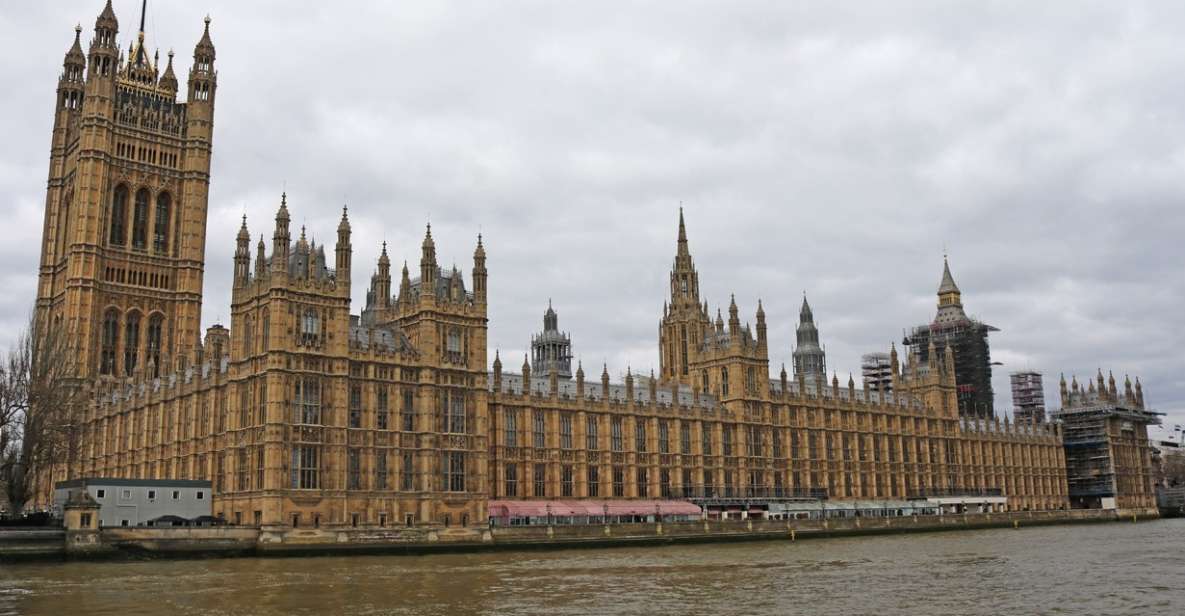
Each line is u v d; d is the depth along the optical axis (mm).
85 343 179500
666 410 162000
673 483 160250
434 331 124438
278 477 108625
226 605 63594
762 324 180125
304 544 107938
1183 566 90562
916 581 79750
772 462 175875
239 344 118250
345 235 119188
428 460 120562
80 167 186625
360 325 132625
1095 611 62219
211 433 122125
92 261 183125
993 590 73312
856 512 184625
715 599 68312
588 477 149250
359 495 115188
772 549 122375
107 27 193375
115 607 62188
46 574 82750
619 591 72500
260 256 116750
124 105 194375
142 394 146250
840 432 189000
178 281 194375
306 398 113188
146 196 195125
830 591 72938
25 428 116188
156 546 100250
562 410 148750
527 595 70000
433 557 108500
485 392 128750
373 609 62375
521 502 139250
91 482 106875
